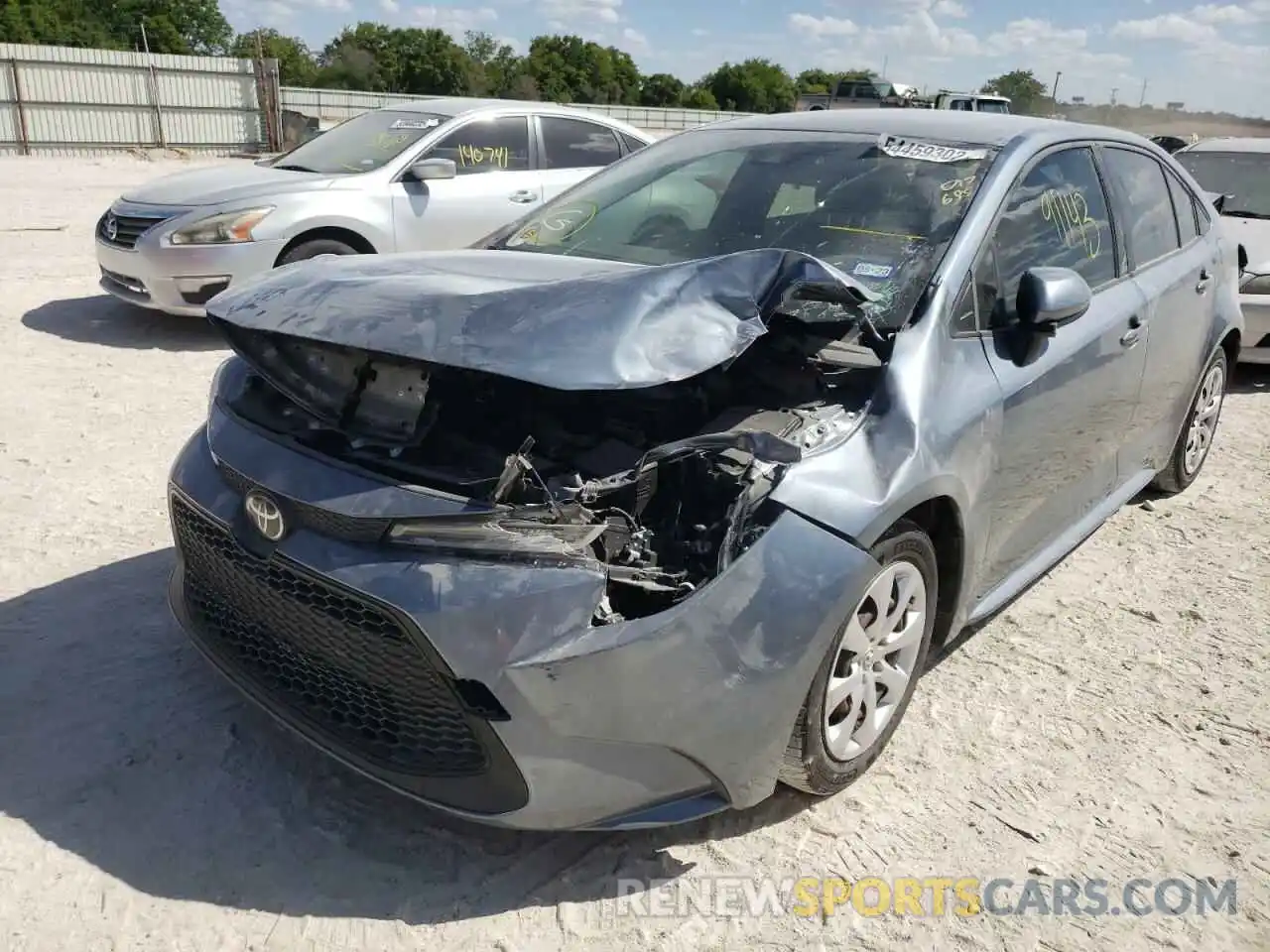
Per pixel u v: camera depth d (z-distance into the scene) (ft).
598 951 7.86
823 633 8.41
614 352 7.87
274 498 8.32
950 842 9.19
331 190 24.57
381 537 7.89
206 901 8.11
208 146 95.40
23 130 84.12
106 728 10.05
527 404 9.05
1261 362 23.93
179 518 9.73
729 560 8.07
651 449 8.57
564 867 8.66
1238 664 12.23
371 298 8.86
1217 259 16.35
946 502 9.85
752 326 8.37
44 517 14.47
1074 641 12.66
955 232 10.75
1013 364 10.73
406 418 8.46
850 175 11.97
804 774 9.05
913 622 9.84
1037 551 12.54
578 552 7.70
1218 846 9.27
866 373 9.48
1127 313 12.95
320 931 7.88
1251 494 17.62
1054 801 9.75
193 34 237.25
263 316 9.04
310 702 8.83
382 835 8.89
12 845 8.54
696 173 12.96
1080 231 12.69
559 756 7.66
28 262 32.48
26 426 17.95
